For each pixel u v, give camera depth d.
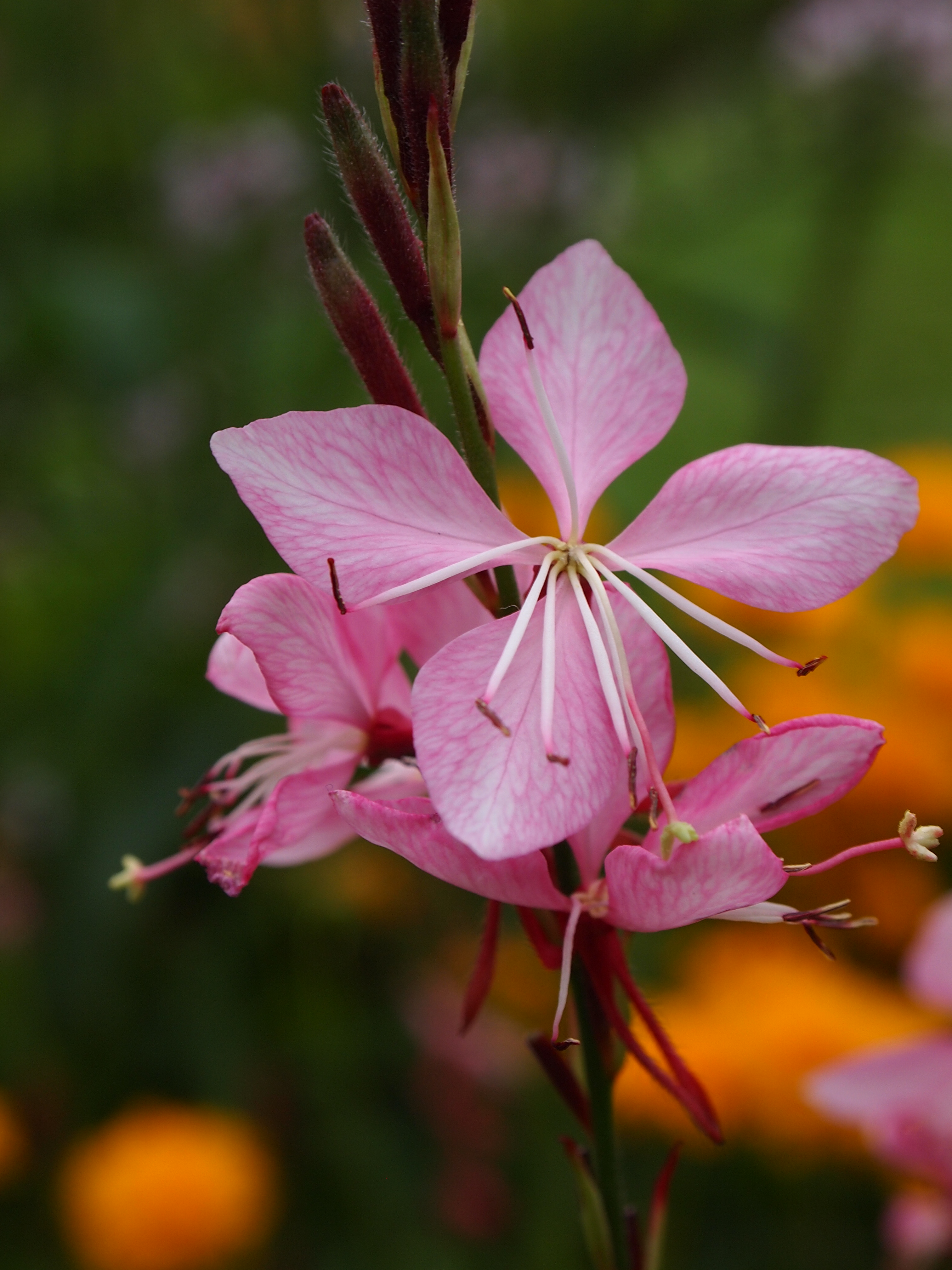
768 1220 0.18
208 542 0.29
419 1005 0.22
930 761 0.21
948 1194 0.16
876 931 0.21
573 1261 0.18
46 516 0.32
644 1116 0.18
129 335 0.29
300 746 0.12
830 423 0.47
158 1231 0.18
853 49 0.35
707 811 0.11
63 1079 0.23
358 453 0.11
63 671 0.28
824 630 0.24
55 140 0.33
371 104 0.31
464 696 0.11
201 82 0.35
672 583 0.26
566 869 0.12
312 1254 0.20
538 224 0.32
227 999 0.24
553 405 0.12
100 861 0.25
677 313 0.33
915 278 0.61
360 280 0.12
